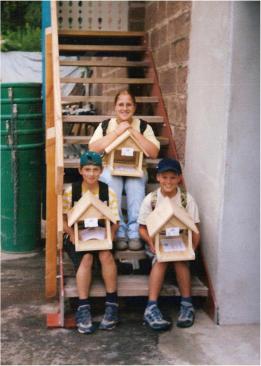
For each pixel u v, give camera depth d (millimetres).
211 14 4066
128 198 4340
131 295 3994
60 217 3852
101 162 3957
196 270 4383
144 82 5832
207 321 4066
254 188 3867
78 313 3914
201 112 4332
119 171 4285
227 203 3861
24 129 5766
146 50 6246
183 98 4891
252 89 3742
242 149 3805
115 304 3939
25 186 5875
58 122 4242
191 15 4633
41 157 6000
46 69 5016
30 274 5305
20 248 6008
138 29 7020
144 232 4039
